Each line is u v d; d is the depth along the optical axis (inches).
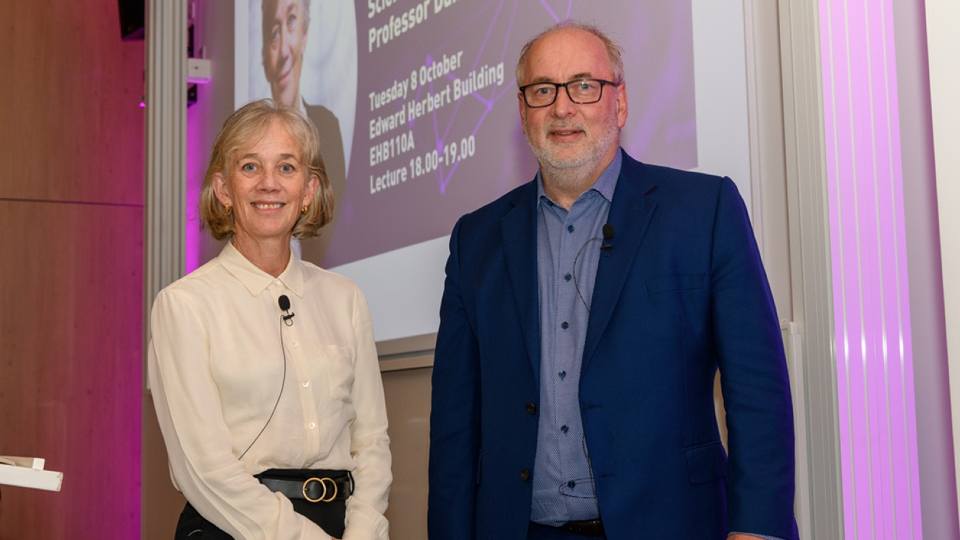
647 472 73.6
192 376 77.6
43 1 263.7
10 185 257.3
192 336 78.4
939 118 79.7
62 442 253.6
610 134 81.4
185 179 189.6
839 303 84.4
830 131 85.6
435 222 133.4
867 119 85.1
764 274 76.0
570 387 77.8
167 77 190.7
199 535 77.3
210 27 207.2
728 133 95.7
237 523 75.1
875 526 81.9
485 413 82.4
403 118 141.6
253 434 78.3
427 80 137.7
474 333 86.5
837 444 83.0
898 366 83.0
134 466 257.9
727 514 75.5
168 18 191.9
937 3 80.2
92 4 266.7
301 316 83.1
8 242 255.6
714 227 76.1
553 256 82.3
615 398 74.9
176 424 77.4
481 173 126.4
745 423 70.7
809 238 85.8
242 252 83.7
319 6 164.6
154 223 187.2
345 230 152.0
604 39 84.0
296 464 79.0
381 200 144.5
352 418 84.9
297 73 169.3
